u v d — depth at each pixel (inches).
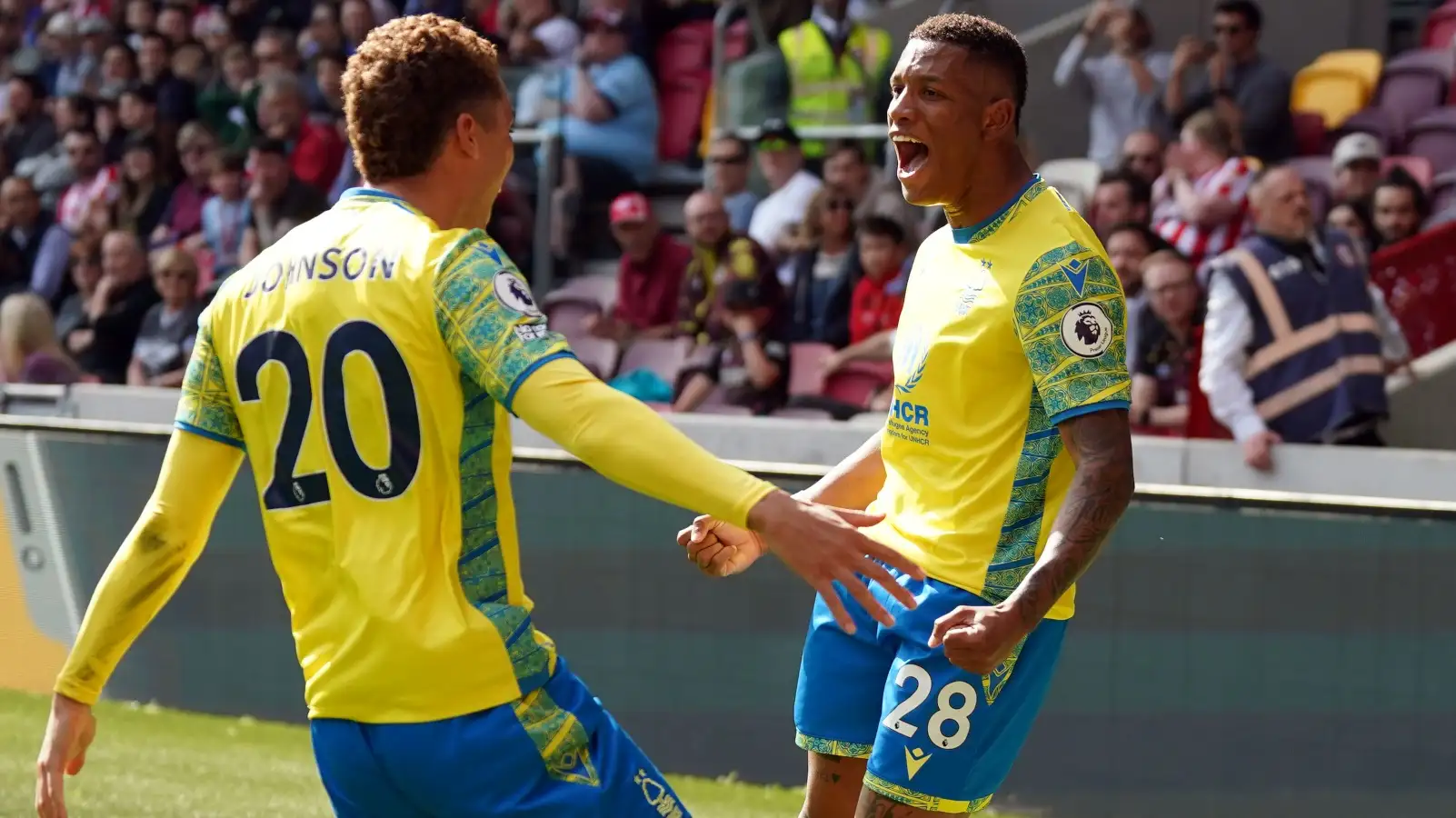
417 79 196.7
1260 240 534.9
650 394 688.4
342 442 191.6
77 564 525.7
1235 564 403.5
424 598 190.2
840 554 178.9
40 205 967.6
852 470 287.4
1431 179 658.2
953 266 252.2
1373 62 751.7
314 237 198.2
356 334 189.8
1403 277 589.3
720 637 460.8
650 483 178.5
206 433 206.2
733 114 804.0
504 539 198.7
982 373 244.7
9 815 399.9
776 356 648.4
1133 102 721.6
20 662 534.0
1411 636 384.5
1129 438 228.1
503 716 190.9
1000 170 248.1
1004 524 246.4
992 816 435.2
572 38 870.4
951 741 249.9
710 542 267.7
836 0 780.0
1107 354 230.4
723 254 677.3
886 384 626.8
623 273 737.6
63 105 986.7
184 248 816.9
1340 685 392.2
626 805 198.2
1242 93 679.7
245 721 523.5
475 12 903.1
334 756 195.0
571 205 813.9
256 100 919.0
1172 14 783.1
